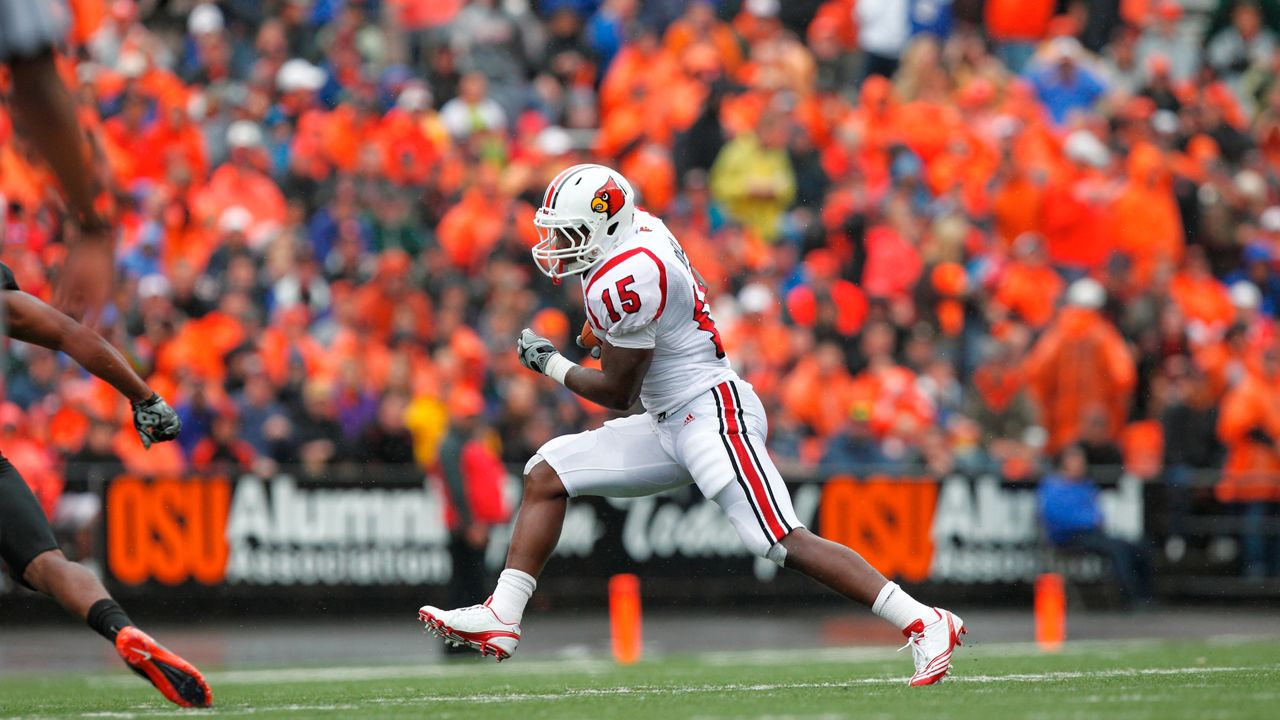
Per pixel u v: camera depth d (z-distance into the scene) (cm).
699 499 4209
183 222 4666
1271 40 6366
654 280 1925
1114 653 2991
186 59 5309
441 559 4062
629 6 5894
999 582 4297
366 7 5581
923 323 5034
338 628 3950
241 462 4109
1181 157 5744
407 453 4256
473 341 4519
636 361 1942
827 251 5219
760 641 3728
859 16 6141
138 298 4312
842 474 4200
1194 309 5394
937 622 1944
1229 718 1585
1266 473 4706
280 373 4291
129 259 4497
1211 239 5603
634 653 3338
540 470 2042
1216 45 6381
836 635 3850
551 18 5919
